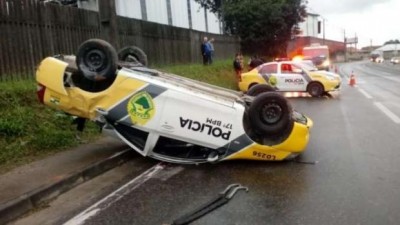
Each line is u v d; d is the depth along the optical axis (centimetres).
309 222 455
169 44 2084
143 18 2462
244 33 3894
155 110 649
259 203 513
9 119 785
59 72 657
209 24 3741
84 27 1290
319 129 1001
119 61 754
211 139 659
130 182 609
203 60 2350
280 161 696
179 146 689
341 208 493
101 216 484
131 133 677
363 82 2692
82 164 650
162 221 464
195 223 457
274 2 3925
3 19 971
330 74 1872
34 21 1070
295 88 1852
